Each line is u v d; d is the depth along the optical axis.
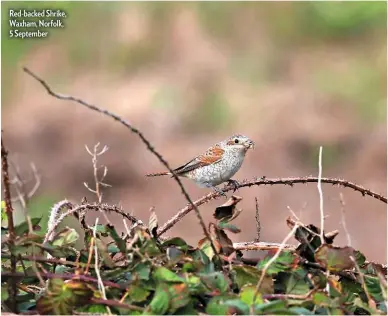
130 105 16.47
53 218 3.81
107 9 19.38
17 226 3.46
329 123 15.71
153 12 19.39
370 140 15.08
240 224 12.46
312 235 3.60
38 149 15.34
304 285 3.44
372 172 14.38
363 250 11.70
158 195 13.34
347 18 18.89
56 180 14.08
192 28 19.06
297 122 15.69
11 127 15.94
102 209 3.85
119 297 3.41
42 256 3.56
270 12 19.38
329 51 18.53
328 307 3.28
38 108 16.42
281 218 12.55
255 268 3.37
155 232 3.62
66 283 3.30
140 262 3.36
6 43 17.81
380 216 12.47
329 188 13.25
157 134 15.68
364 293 3.57
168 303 3.21
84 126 15.73
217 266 3.48
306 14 19.20
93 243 3.50
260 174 14.27
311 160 14.86
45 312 3.29
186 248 3.55
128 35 19.02
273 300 3.33
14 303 3.45
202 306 3.39
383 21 18.66
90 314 3.30
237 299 3.24
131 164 14.46
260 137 15.33
